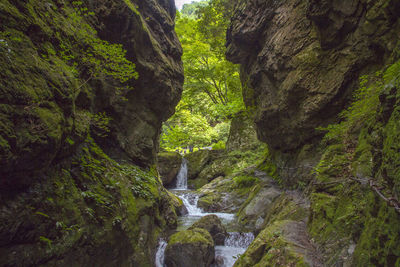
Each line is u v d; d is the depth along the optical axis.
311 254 3.53
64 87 3.22
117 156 6.30
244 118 17.17
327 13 5.96
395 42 4.64
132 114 6.96
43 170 3.05
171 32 9.22
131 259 4.41
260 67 9.39
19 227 2.60
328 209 4.02
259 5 8.77
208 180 16.00
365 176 3.39
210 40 14.91
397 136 1.90
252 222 8.29
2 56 2.43
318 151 7.14
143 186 5.84
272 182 9.97
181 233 5.92
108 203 4.19
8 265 2.45
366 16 5.18
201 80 18.45
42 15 3.42
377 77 5.03
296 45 7.27
